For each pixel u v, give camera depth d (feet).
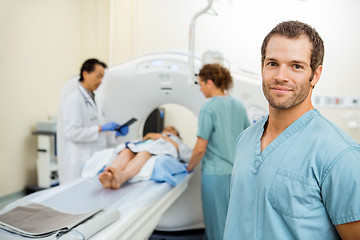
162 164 5.44
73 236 2.90
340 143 1.98
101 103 7.57
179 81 7.25
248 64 11.20
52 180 9.82
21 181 9.81
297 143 2.20
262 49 2.31
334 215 1.93
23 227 3.22
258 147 2.48
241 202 2.46
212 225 5.68
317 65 2.11
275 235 2.15
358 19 10.16
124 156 5.65
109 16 11.98
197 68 7.04
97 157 5.79
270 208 2.20
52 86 11.05
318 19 10.38
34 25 10.03
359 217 1.81
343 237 1.95
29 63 9.92
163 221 7.53
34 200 4.17
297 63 2.05
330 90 10.48
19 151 9.70
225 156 5.54
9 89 9.21
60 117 7.16
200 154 5.52
